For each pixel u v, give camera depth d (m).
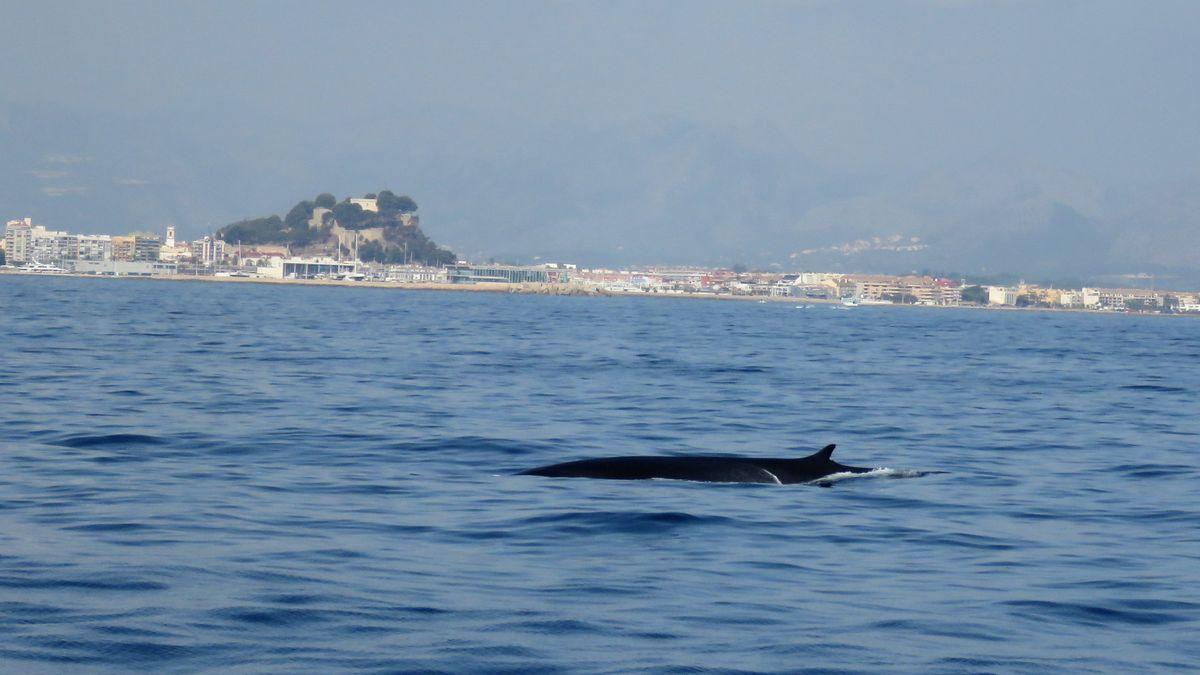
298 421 47.00
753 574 22.72
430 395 59.62
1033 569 23.77
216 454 37.69
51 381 60.50
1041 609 20.52
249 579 21.09
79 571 21.20
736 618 19.48
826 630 18.89
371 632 18.16
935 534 27.27
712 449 43.19
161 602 19.33
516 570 22.53
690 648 17.77
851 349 127.38
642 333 153.88
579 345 115.44
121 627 17.94
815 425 51.56
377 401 55.84
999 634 18.91
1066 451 44.50
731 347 122.31
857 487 33.81
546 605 19.92
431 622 18.75
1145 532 28.06
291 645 17.41
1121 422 56.09
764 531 26.92
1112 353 140.50
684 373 80.31
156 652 16.91
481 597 20.36
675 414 54.38
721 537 26.12
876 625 19.27
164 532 25.03
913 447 45.06
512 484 32.72
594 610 19.69
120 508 27.75
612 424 49.75
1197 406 66.06
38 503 28.20
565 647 17.66
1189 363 121.19
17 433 41.03
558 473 34.22
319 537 25.11
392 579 21.48
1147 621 19.88
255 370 71.69
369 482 32.94
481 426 47.28
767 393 66.62
